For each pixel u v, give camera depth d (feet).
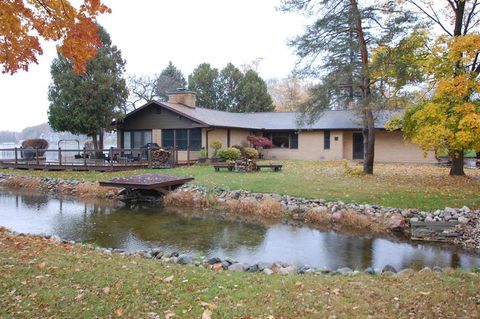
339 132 91.86
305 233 34.73
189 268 20.18
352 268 25.50
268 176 58.03
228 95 143.74
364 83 56.70
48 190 59.06
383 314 13.91
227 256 28.07
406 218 35.83
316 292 16.25
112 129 89.45
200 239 32.83
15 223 38.65
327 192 44.62
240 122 93.91
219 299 15.40
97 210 45.16
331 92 59.93
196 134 82.89
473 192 42.37
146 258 23.52
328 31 57.36
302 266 24.09
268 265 22.98
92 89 82.28
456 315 13.65
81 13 18.47
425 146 44.50
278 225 37.63
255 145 96.94
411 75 51.39
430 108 42.57
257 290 16.48
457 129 40.75
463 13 55.36
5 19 17.47
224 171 65.31
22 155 84.84
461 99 41.14
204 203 46.09
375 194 42.68
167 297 15.51
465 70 44.60
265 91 143.33
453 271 19.34
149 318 13.75
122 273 18.21
